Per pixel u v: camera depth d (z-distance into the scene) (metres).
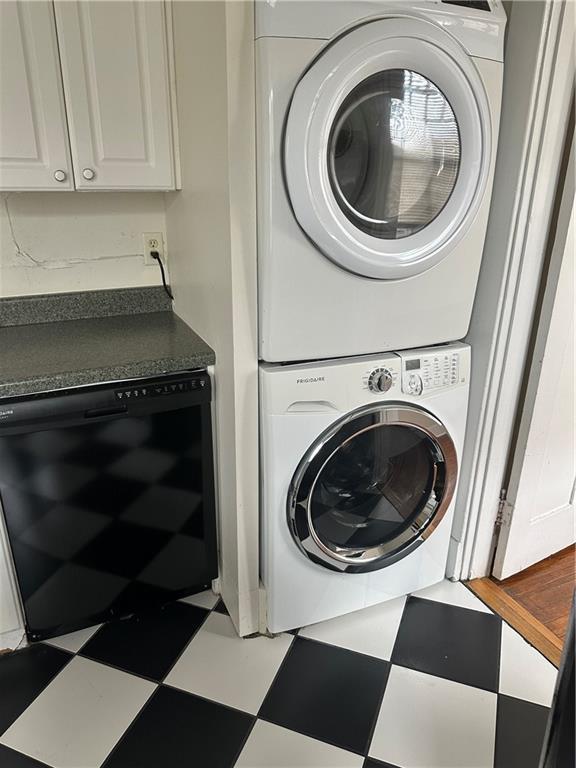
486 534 1.91
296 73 1.18
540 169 1.47
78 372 1.44
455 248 1.49
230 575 1.76
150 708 1.50
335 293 1.40
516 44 1.40
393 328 1.51
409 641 1.72
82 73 1.53
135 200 1.96
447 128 1.35
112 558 1.66
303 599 1.69
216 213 1.39
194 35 1.38
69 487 1.52
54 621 1.66
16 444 1.42
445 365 1.61
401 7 1.21
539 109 1.41
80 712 1.49
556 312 1.61
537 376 1.68
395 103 1.28
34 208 1.83
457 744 1.42
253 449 1.52
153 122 1.64
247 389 1.45
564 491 1.97
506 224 1.53
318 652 1.68
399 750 1.40
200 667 1.62
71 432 1.47
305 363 1.47
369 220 1.36
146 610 1.83
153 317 2.00
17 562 1.54
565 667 0.90
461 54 1.27
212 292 1.53
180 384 1.55
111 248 1.97
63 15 1.46
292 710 1.50
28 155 1.53
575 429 1.87
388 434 1.65
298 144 1.19
